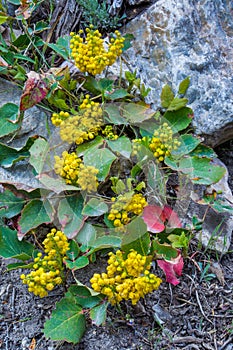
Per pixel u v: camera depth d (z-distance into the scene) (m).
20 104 0.68
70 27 0.79
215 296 0.66
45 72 0.72
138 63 0.76
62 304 0.61
